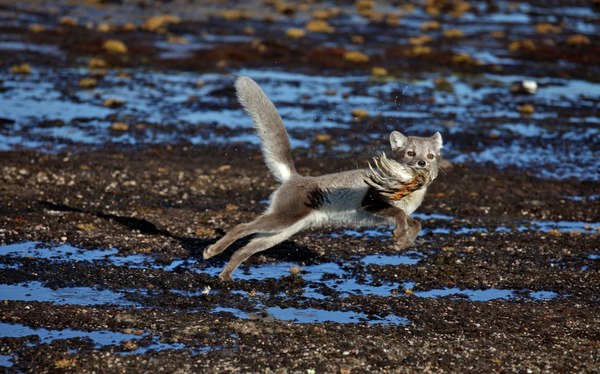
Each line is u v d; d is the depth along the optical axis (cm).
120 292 4200
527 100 10444
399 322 3978
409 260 4891
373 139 8212
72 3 17525
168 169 6744
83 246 4850
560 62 13300
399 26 16688
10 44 12625
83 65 11519
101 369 3334
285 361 3459
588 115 9725
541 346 3750
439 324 3956
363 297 4259
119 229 5178
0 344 3506
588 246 5244
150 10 17350
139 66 11669
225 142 7862
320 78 11375
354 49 13638
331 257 4875
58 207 5572
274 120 4322
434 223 5631
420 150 4425
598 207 6231
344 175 4181
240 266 4650
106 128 8175
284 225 4153
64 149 7312
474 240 5291
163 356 3462
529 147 8156
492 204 6203
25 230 5022
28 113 8625
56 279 4322
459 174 7081
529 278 4641
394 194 4034
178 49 12988
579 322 4050
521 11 19862
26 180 6150
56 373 3294
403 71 12050
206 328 3759
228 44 13550
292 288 4362
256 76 11312
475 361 3553
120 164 6844
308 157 7475
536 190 6688
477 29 16538
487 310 4153
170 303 4084
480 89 11050
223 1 19262
